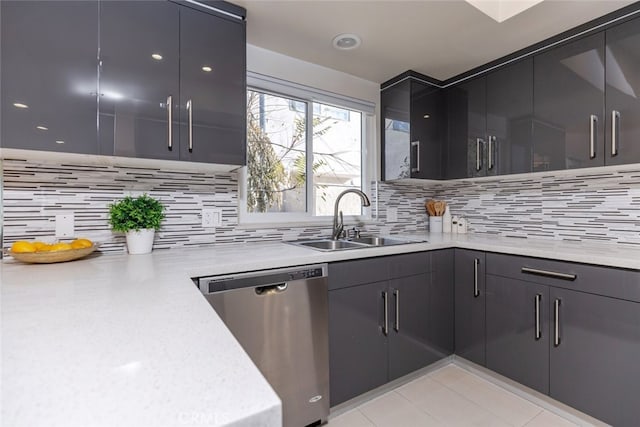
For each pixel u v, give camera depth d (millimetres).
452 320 2148
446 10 1640
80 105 1257
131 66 1348
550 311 1660
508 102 2096
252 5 1600
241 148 1611
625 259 1394
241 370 465
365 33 1859
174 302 812
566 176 2131
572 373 1575
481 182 2613
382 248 1812
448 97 2488
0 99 1137
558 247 1795
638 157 1558
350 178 2574
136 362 485
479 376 2041
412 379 2012
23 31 1168
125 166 1660
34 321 669
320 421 1608
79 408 368
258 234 2070
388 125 2547
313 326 1560
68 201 1536
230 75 1579
